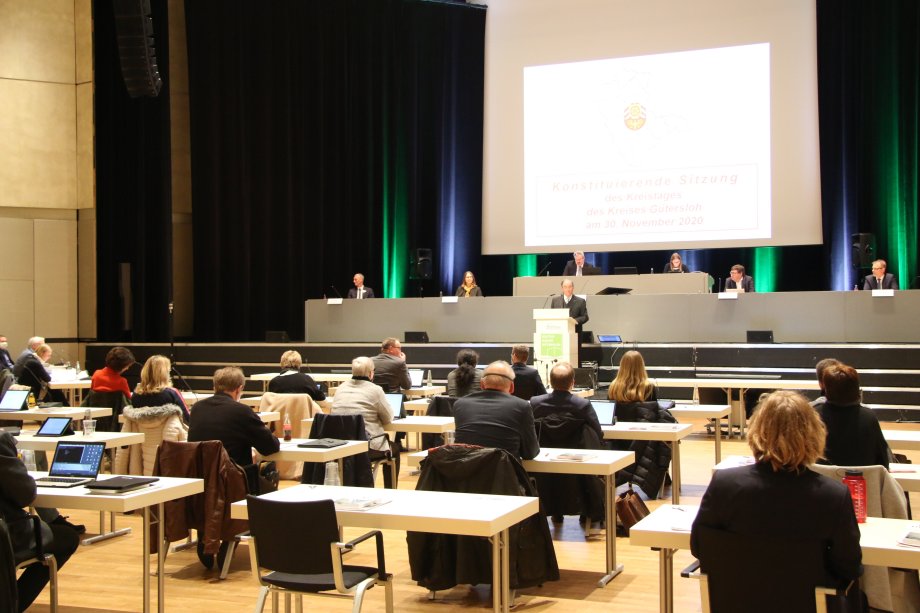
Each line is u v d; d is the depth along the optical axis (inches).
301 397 313.4
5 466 150.8
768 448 111.6
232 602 186.4
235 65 624.4
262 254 629.9
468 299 494.0
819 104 540.7
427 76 620.7
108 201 602.2
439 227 616.7
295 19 627.5
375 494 158.4
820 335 446.3
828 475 141.3
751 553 110.7
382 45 622.2
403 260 624.1
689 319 464.8
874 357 435.2
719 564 113.5
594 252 599.5
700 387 394.0
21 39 583.8
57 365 534.6
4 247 576.7
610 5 575.5
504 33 600.4
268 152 626.8
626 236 573.6
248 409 210.4
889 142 539.5
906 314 434.0
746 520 111.6
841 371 162.2
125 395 313.7
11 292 578.6
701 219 558.9
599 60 577.9
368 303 511.8
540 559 181.6
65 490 162.2
